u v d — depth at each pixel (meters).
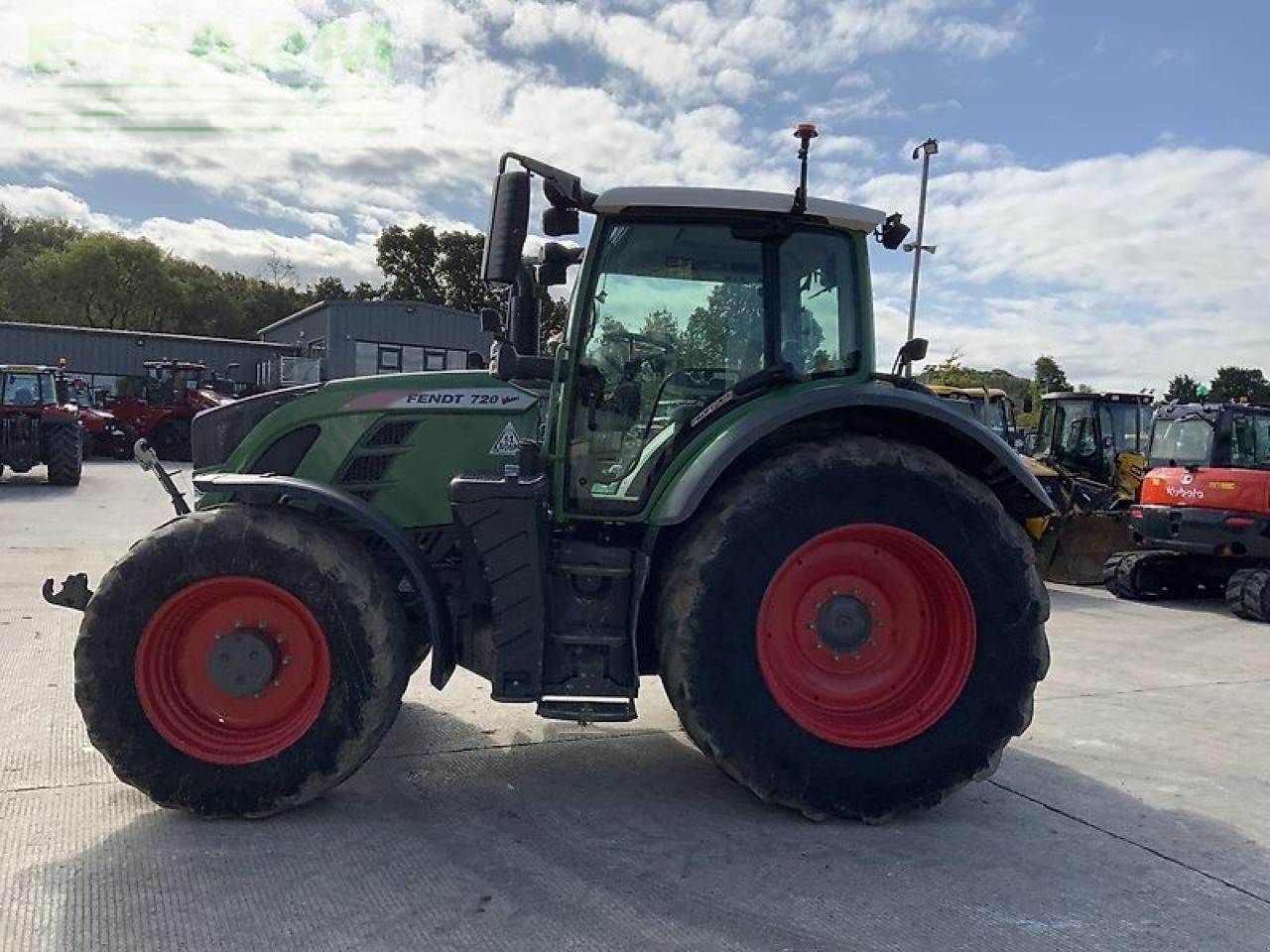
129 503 14.38
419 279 47.88
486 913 2.92
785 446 3.84
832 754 3.61
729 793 3.95
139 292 54.00
